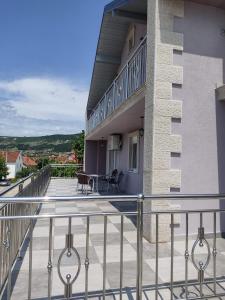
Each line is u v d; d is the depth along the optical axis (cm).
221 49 558
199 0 538
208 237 523
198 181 524
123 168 1241
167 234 493
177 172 510
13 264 365
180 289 312
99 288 311
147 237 502
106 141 1814
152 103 513
